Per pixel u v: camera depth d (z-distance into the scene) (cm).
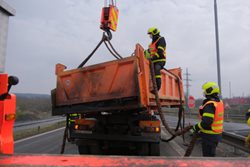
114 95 501
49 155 182
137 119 620
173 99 789
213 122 451
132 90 482
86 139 654
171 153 729
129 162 165
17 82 246
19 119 3164
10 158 177
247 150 601
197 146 840
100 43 640
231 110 3966
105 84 514
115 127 640
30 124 2352
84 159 171
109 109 508
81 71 546
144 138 600
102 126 645
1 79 243
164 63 611
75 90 554
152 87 537
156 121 605
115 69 502
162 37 632
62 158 174
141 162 164
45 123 2659
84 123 654
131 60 484
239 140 650
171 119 2778
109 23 657
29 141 1032
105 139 623
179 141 966
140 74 486
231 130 1487
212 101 447
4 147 231
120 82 497
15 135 1254
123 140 610
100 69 525
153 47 632
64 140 591
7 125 241
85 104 540
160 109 503
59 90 577
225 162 165
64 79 573
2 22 393
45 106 5844
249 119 464
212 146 452
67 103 561
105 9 668
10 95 246
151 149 615
